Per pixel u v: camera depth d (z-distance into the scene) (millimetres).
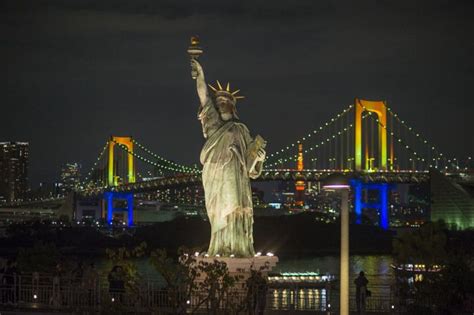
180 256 47281
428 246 76188
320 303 53156
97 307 47719
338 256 185750
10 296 53438
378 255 191500
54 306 50688
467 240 159500
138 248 45656
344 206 30062
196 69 52969
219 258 50531
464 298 50812
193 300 49562
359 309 50406
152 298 47906
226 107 52844
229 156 51969
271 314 49250
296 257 181375
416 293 51188
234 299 48906
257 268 51031
